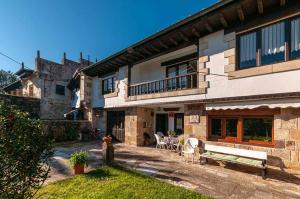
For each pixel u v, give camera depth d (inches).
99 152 484.1
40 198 223.6
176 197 227.6
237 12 331.9
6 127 155.3
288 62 290.4
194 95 411.5
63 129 672.4
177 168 343.0
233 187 262.2
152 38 452.8
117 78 663.1
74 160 309.9
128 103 603.2
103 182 270.5
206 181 282.8
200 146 396.8
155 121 636.7
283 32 304.5
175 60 542.3
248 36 342.6
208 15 349.1
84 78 797.2
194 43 424.8
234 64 350.0
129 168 339.0
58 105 1029.8
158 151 494.6
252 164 295.9
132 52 535.5
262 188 259.9
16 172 158.6
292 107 285.6
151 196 229.8
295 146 282.8
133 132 592.4
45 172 189.6
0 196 154.7
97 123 774.5
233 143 353.1
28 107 786.2
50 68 1061.8
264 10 320.5
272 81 304.8
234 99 345.1
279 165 296.4
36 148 169.5
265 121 322.7
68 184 265.7
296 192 249.0
